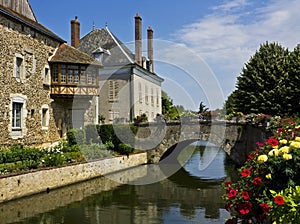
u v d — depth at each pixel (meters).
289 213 3.59
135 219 8.89
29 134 16.41
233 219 5.07
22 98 15.87
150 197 11.73
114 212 9.55
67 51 19.41
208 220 8.84
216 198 11.61
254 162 4.93
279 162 4.27
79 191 12.56
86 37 26.42
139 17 25.44
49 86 18.44
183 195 12.04
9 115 14.87
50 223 8.42
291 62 24.59
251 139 16.11
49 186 11.48
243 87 25.88
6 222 8.44
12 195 9.84
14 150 12.19
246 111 25.16
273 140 4.66
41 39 17.73
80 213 9.45
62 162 12.65
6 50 14.67
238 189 4.79
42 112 17.73
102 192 12.37
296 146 4.19
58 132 19.17
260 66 25.39
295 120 8.78
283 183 4.32
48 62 18.41
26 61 16.28
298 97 23.34
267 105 23.98
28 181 10.50
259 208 4.43
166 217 9.12
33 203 10.38
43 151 13.24
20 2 18.78
